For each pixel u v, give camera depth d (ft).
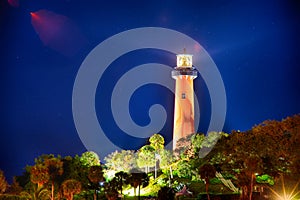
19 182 204.33
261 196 190.39
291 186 175.42
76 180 191.01
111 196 206.28
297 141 176.14
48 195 185.26
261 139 184.65
